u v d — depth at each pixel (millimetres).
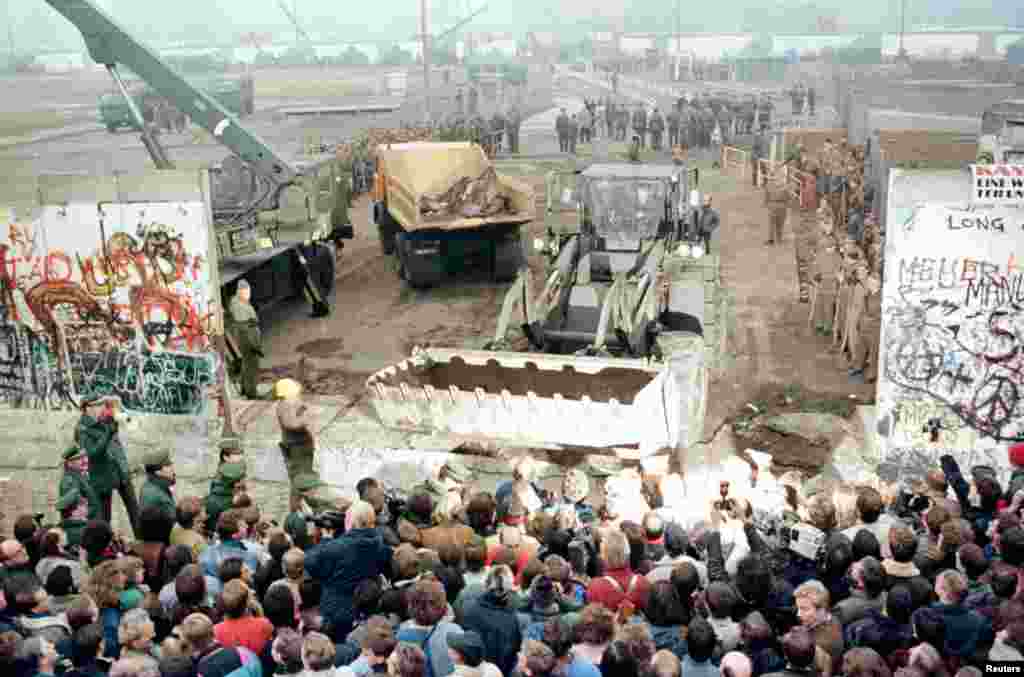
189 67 84375
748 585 5824
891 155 19734
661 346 12992
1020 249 10125
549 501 8758
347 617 6434
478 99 56500
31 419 13180
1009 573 5848
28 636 5906
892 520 7094
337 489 10680
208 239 12312
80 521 8383
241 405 13562
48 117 58500
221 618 6129
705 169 34312
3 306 13117
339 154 29547
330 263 19047
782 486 8305
